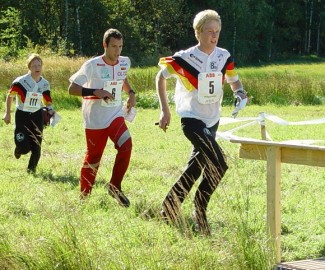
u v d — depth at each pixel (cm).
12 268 637
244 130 1853
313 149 644
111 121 992
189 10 7975
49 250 636
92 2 6675
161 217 820
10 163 1310
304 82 2944
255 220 741
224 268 639
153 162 1333
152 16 7356
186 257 657
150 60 6694
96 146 998
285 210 943
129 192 1059
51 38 6362
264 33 8700
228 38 8225
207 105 850
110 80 991
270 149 672
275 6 9119
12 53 5394
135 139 1673
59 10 6481
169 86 2900
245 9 8238
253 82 2916
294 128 1888
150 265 638
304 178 1170
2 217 875
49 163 1307
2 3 6431
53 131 1809
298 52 9344
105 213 894
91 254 655
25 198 984
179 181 845
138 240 741
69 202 874
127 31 6831
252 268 641
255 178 1129
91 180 996
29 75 1245
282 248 778
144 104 2623
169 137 1716
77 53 6544
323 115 2358
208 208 905
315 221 882
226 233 753
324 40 9525
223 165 823
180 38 7844
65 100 2588
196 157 841
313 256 754
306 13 9338
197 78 842
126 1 6875
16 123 1238
